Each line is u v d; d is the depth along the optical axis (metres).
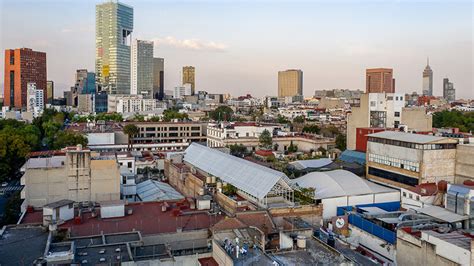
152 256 68.50
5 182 185.62
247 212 86.56
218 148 166.62
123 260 64.62
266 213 88.25
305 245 69.44
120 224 85.31
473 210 89.62
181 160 154.50
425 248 71.88
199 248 80.06
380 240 87.12
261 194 97.94
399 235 78.12
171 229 83.31
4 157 176.62
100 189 104.06
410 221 88.94
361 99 195.75
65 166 101.94
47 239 69.88
